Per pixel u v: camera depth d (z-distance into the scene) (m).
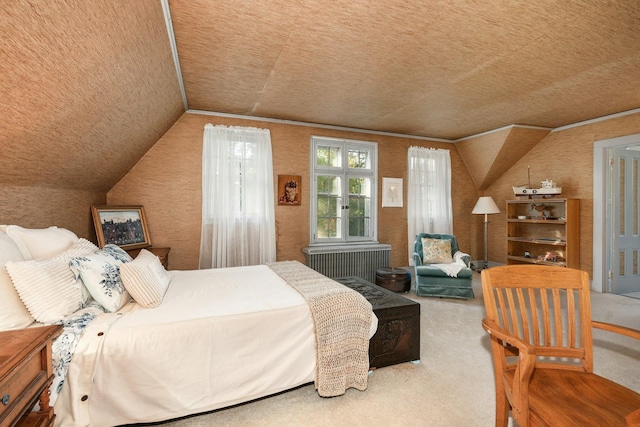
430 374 2.14
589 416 1.05
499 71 2.74
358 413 1.74
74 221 2.70
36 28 1.12
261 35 2.15
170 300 1.96
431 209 5.23
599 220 4.11
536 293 4.01
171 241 3.74
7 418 0.78
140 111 2.55
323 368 1.84
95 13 1.32
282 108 3.75
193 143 3.81
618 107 3.72
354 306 1.99
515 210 5.16
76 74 1.52
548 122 4.36
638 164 4.24
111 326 1.53
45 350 1.03
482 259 5.76
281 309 1.83
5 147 1.52
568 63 2.59
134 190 3.57
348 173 4.70
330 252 4.28
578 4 1.82
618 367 2.18
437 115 4.04
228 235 3.86
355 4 1.82
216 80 2.91
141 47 1.87
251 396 1.71
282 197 4.25
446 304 3.68
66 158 2.11
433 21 1.99
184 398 1.57
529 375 1.11
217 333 1.65
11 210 1.88
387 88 3.13
